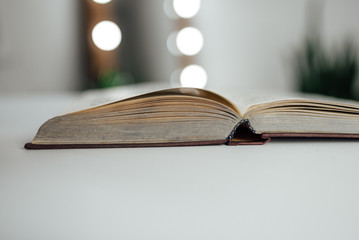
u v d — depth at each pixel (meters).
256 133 0.43
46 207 0.32
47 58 1.54
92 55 1.53
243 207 0.32
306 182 0.35
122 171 0.36
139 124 0.42
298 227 0.30
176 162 0.38
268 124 0.43
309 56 1.31
